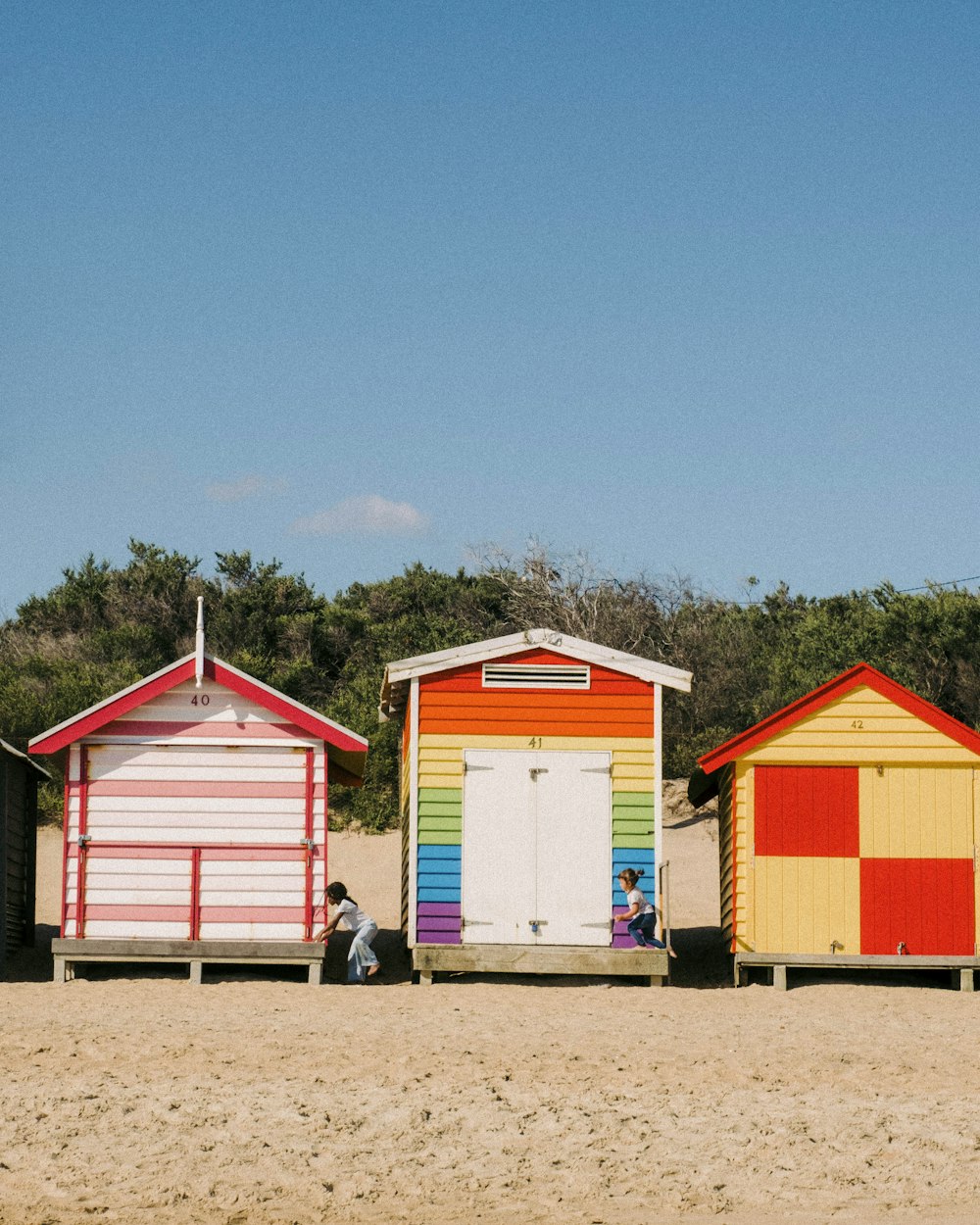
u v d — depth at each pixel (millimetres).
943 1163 11383
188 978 18609
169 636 42781
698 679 38188
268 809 18641
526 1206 10508
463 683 19266
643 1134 11953
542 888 18938
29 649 40531
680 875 27641
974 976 19000
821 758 19062
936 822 19000
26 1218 10086
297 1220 10219
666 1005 17078
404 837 21641
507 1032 15156
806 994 18250
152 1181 10844
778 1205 10555
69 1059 13711
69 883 18422
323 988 18078
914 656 37969
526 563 43219
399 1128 12008
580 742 19203
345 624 43250
